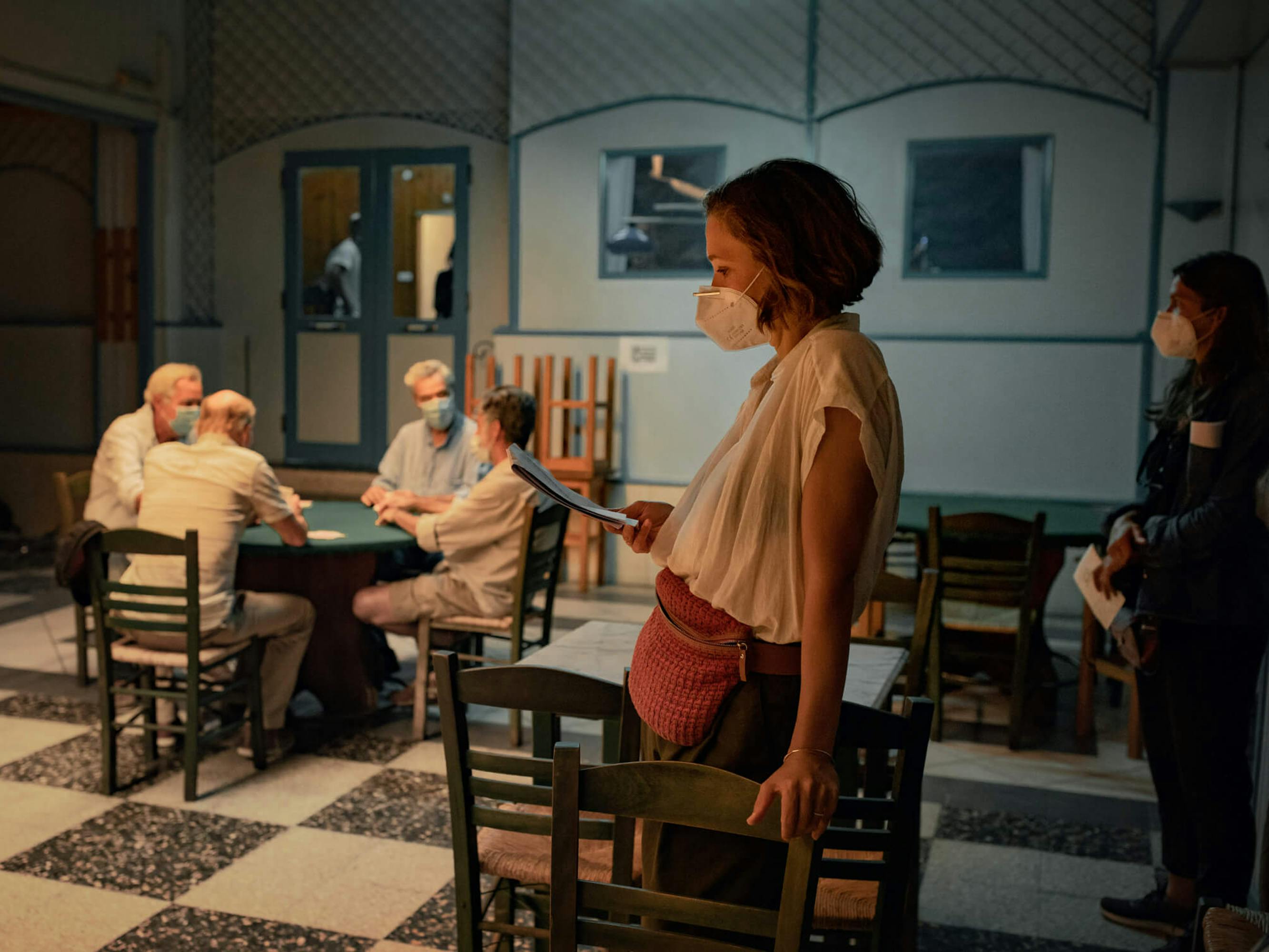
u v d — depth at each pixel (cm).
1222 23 456
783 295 136
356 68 731
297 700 444
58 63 656
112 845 307
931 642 392
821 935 208
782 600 134
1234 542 236
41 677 463
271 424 767
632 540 156
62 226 764
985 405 599
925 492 610
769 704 137
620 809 138
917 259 614
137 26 716
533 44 660
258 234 757
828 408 127
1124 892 289
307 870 294
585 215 662
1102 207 584
